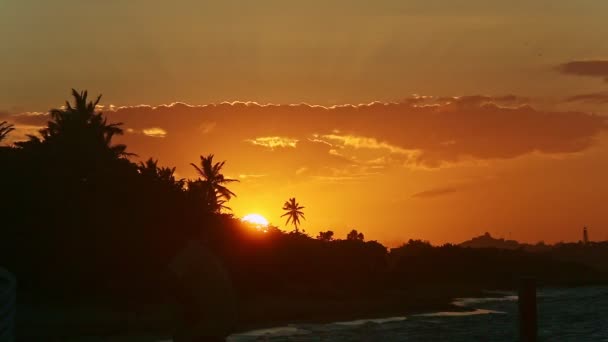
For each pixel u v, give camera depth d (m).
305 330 42.03
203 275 6.87
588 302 62.81
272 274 77.38
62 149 68.50
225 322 6.85
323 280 85.06
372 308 66.12
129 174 65.94
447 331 35.16
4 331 17.41
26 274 57.62
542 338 28.03
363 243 104.50
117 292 57.97
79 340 41.91
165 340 40.16
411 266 128.75
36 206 59.78
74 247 58.28
